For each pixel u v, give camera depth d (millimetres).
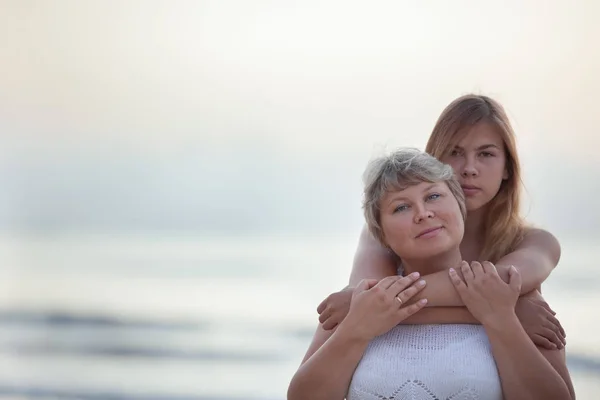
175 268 18703
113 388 10688
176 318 14836
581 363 9875
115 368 11852
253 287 17484
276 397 10086
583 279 13961
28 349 13141
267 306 15875
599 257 15039
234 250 20172
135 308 15492
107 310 15398
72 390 10625
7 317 15492
